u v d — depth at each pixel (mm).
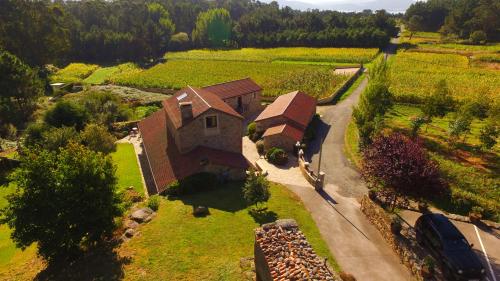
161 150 40062
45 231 23047
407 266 22391
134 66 118750
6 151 48250
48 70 105938
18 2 95062
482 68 98562
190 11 193375
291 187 34531
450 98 54469
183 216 27906
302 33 148875
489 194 32750
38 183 22672
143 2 188875
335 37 142125
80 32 130500
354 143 46312
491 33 145625
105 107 58906
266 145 44625
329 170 38812
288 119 46250
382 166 25578
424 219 24031
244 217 27875
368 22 158000
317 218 28500
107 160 25172
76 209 22953
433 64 102188
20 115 62344
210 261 21969
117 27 155750
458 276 20453
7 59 61469
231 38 166500
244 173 36844
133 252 23234
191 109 35844
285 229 18328
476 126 53938
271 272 15422
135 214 28266
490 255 23422
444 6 183750
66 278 21859
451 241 22016
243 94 58125
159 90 84250
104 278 20984
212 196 32125
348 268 22281
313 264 16062
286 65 108000
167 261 22094
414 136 46906
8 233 31344
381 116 50562
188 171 34281
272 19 169000
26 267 25500
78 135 42969
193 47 159125
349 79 82562
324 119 56906
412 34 168000
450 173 36375
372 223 27734
